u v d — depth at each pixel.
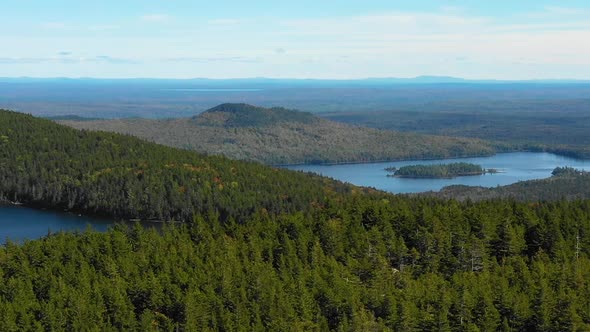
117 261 139.50
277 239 152.50
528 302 120.00
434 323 113.50
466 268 142.88
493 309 116.38
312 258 141.62
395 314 116.38
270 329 112.19
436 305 119.12
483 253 144.12
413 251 145.38
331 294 120.50
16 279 130.25
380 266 137.50
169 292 124.06
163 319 119.19
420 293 123.81
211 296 120.44
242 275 130.50
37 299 126.31
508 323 116.94
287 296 120.12
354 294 122.12
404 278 132.25
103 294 123.06
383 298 121.38
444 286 125.75
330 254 148.75
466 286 124.69
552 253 148.25
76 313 116.12
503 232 154.38
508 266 138.25
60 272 134.25
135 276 132.12
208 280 127.81
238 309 116.00
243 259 142.62
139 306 124.81
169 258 141.00
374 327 112.19
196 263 139.00
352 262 138.88
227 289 123.44
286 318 114.50
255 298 121.75
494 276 132.88
